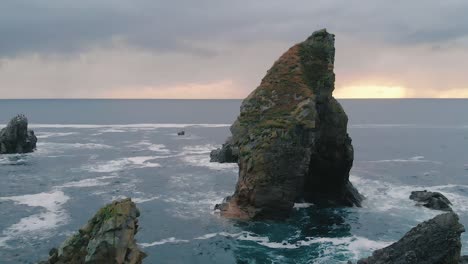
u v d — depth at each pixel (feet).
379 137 508.94
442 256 101.86
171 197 206.18
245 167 175.52
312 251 138.00
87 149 373.20
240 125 190.90
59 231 155.74
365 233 154.81
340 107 197.06
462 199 203.51
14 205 189.26
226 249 140.97
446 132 568.41
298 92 188.14
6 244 142.41
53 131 547.90
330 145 192.13
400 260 104.17
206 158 325.83
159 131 564.30
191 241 148.15
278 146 171.01
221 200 200.13
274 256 134.72
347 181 200.13
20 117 340.18
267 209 169.07
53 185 229.25
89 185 230.07
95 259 89.81
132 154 347.36
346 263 127.54
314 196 199.41
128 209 96.58
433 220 108.78
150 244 145.89
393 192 216.95
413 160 331.77
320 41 209.56
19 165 286.66
